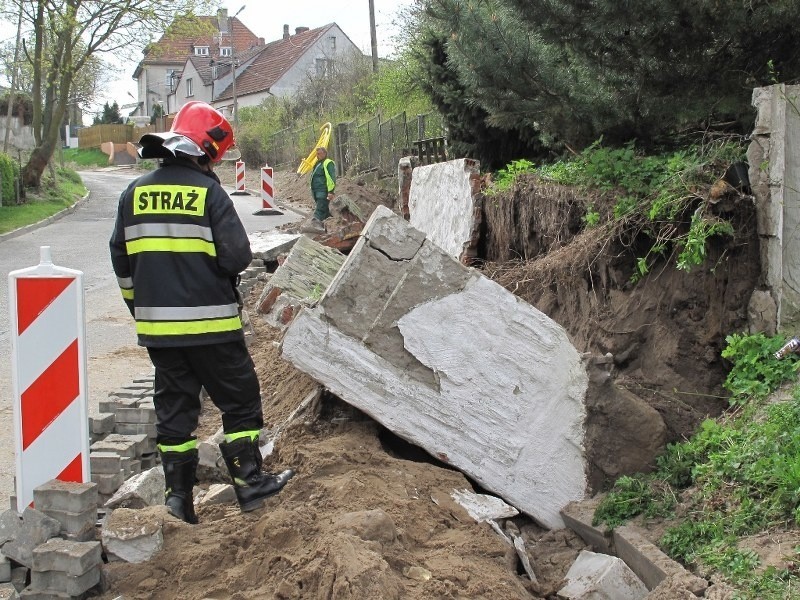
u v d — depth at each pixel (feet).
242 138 153.07
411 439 15.61
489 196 30.89
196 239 13.05
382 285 15.35
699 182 18.79
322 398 17.71
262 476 13.96
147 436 18.02
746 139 19.77
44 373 13.11
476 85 27.58
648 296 19.30
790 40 21.77
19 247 62.18
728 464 13.89
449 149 51.37
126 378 27.02
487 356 15.47
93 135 218.59
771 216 17.08
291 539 12.34
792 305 16.94
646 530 13.99
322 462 14.92
